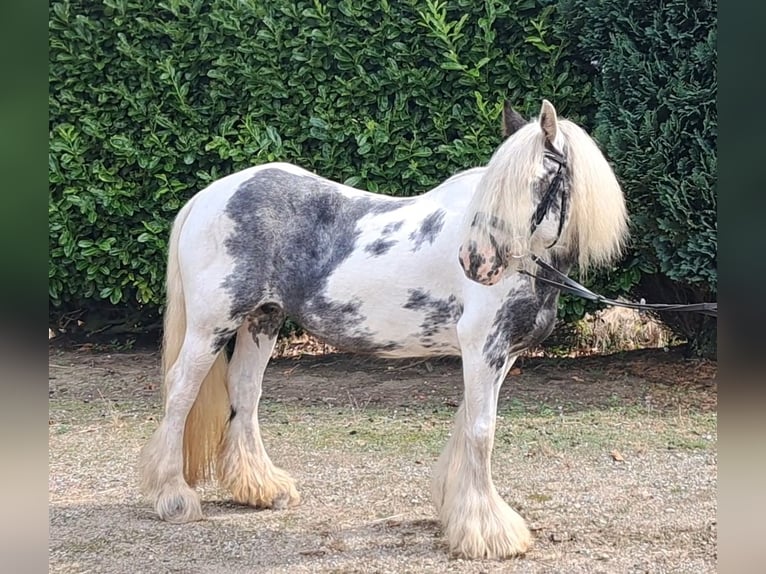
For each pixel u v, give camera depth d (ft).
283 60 18.20
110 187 18.56
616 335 20.22
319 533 9.98
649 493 11.44
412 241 9.37
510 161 8.32
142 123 18.69
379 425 15.14
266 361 11.09
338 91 17.89
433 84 17.52
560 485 11.82
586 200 8.74
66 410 16.16
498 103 17.33
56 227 18.53
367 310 9.49
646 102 15.96
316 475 12.36
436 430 14.75
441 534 9.93
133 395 17.31
